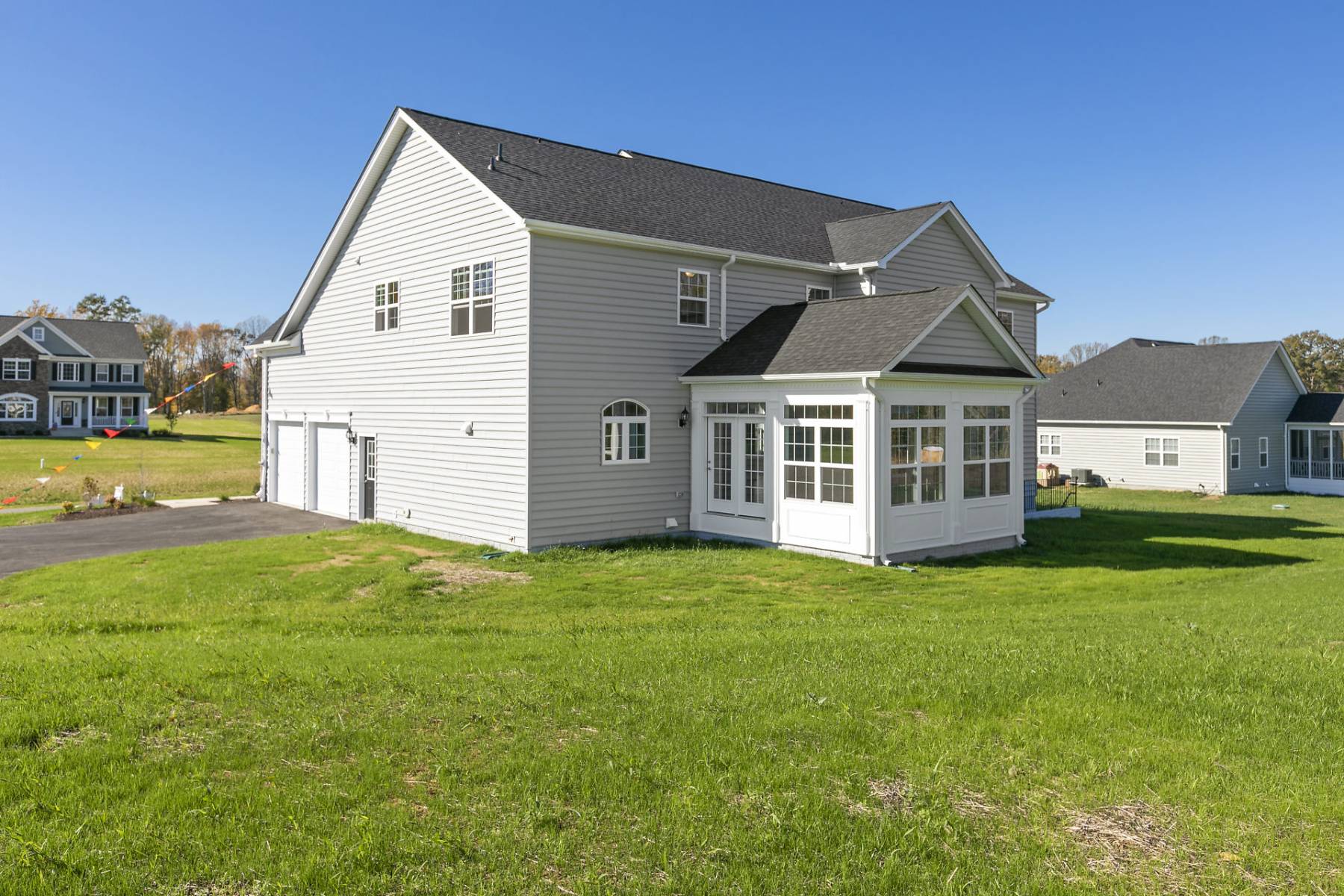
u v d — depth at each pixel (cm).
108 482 3200
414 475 1989
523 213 1658
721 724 649
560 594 1317
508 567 1530
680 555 1638
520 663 815
